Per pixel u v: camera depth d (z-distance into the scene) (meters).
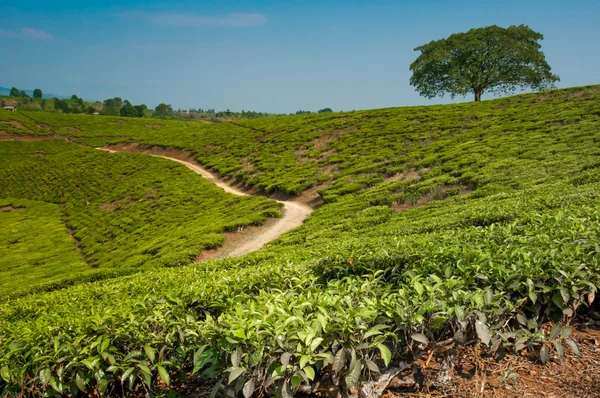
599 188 17.86
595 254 6.93
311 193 45.59
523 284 6.10
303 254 14.56
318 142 65.44
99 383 5.27
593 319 6.41
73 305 13.38
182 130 99.50
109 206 59.81
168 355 5.81
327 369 5.18
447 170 38.78
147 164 74.56
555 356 5.63
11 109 141.00
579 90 57.22
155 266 29.25
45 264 40.34
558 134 40.62
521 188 28.00
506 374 5.15
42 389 5.50
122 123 129.25
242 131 83.69
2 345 6.30
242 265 17.61
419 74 78.50
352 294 6.48
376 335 5.21
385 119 68.00
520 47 70.75
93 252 43.03
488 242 8.95
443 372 5.32
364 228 28.02
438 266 7.42
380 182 42.12
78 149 96.94
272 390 4.94
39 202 70.94
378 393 5.16
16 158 99.06
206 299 7.96
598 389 4.84
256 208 41.69
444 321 5.36
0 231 54.50
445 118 60.44
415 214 28.98
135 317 6.45
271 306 5.50
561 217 10.45
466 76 73.00
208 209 46.94
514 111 54.81
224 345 4.94
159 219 47.16
